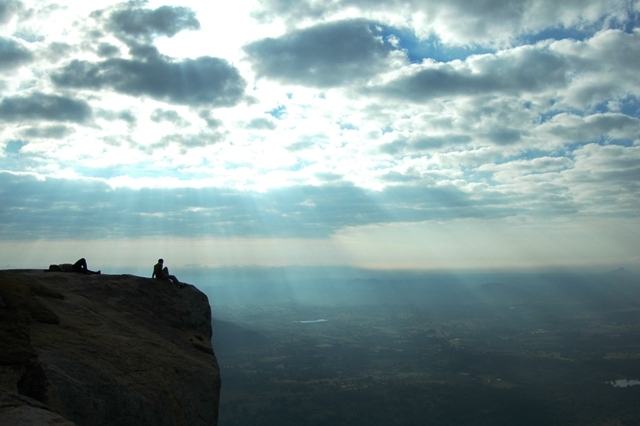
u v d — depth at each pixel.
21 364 11.73
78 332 15.06
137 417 12.73
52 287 19.09
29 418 8.09
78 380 12.23
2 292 14.42
